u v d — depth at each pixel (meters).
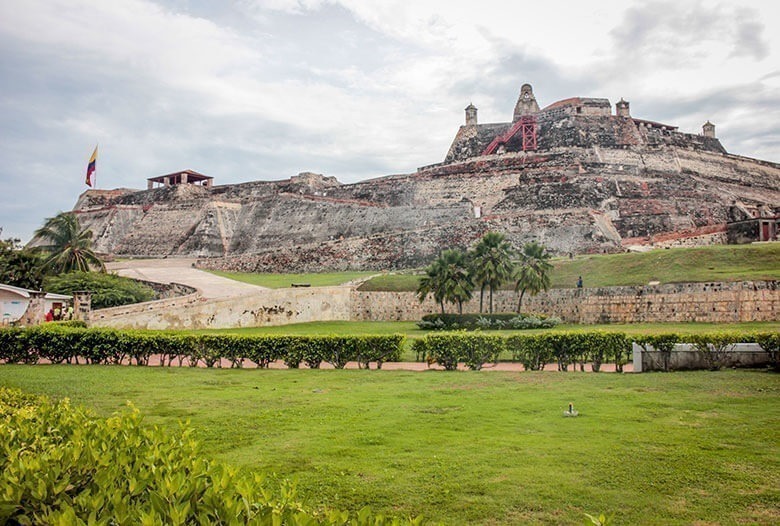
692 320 36.25
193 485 4.86
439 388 17.70
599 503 8.22
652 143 94.56
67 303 43.38
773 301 33.41
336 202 82.19
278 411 14.35
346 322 47.41
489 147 93.69
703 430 11.60
